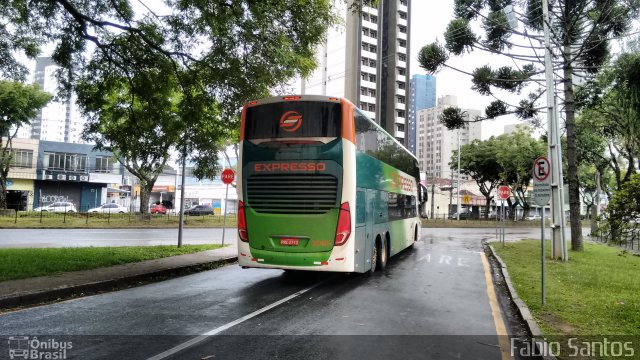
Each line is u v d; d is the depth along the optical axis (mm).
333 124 9203
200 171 14898
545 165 8195
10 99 33094
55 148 47469
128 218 34094
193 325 6266
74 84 13578
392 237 13531
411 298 8539
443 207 79312
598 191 40406
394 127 86875
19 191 45594
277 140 9367
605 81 19688
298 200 9156
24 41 13430
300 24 12625
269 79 12531
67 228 27469
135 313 6945
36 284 8406
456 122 19844
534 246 19938
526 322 6664
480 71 18188
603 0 16125
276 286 9609
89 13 12289
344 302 8039
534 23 18609
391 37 88625
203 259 13078
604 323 6699
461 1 18312
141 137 14891
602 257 15711
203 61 12547
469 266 13562
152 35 12641
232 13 11445
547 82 15820
